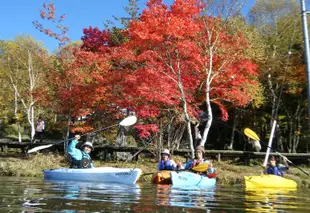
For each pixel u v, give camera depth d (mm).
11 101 26859
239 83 12938
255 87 15531
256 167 14758
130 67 13820
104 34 17672
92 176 9070
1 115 27234
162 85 11555
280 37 20531
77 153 10242
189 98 12859
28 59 23766
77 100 13859
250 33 16625
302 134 20922
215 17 12469
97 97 13602
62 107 14680
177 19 10750
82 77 13906
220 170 12336
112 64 14438
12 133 29141
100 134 19094
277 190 8141
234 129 20812
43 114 25516
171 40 11734
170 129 15227
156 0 11070
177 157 14516
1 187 6527
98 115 15750
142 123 14633
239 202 5387
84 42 17812
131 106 12812
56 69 14781
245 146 21094
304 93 20031
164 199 5348
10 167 11258
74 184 7688
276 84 19562
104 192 6125
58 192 5879
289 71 18312
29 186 6898
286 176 11508
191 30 11078
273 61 17938
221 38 12820
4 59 26375
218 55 12883
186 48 11523
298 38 19812
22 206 4285
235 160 16203
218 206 4844
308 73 5805
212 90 13227
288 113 20641
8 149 19562
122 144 16859
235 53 12852
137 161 14867
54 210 4074
